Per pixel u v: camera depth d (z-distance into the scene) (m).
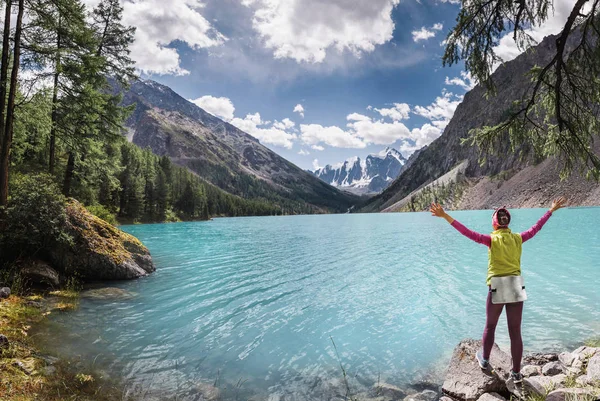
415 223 59.94
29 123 15.36
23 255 11.64
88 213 14.77
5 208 11.58
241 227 58.44
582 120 5.61
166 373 5.82
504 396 4.76
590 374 4.88
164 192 86.75
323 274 14.86
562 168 5.94
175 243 29.17
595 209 73.25
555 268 14.41
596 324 8.00
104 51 23.12
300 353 6.79
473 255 19.44
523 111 5.87
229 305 10.10
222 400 5.03
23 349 6.02
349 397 5.21
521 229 32.53
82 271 12.73
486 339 4.85
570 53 5.46
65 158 26.20
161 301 10.46
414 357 6.62
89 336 7.30
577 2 4.98
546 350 6.76
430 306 9.88
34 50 13.12
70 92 17.84
